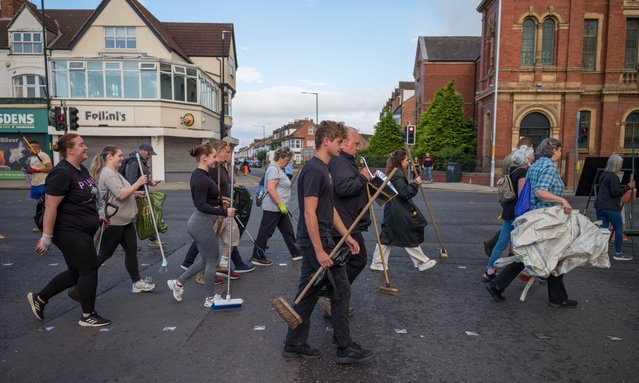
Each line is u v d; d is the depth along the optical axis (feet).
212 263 15.67
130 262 17.15
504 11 79.46
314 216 11.03
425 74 135.64
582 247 15.01
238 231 20.11
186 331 13.70
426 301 16.84
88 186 13.73
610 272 21.20
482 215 40.34
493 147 74.69
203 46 114.21
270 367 11.48
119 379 10.78
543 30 79.97
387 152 159.02
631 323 14.69
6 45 91.25
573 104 79.46
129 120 82.94
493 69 83.87
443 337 13.51
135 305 16.03
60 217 13.34
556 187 15.93
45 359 11.80
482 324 14.57
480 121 93.04
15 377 10.83
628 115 82.23
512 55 80.07
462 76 134.51
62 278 14.21
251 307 15.89
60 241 13.37
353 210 13.78
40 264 21.59
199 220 15.30
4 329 13.78
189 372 11.17
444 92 113.70
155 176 85.20
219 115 112.06
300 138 319.06
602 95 81.66
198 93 91.91
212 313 15.26
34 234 29.25
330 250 11.50
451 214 40.98
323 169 11.35
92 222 13.82
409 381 10.87
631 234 23.79
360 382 10.78
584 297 17.42
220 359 11.89
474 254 24.68
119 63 82.48
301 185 11.57
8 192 61.52
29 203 47.29
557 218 14.98
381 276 20.24
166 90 85.51
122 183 16.38
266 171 21.71
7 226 32.35
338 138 11.33
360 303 16.58
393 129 162.30
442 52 137.18
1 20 97.30
